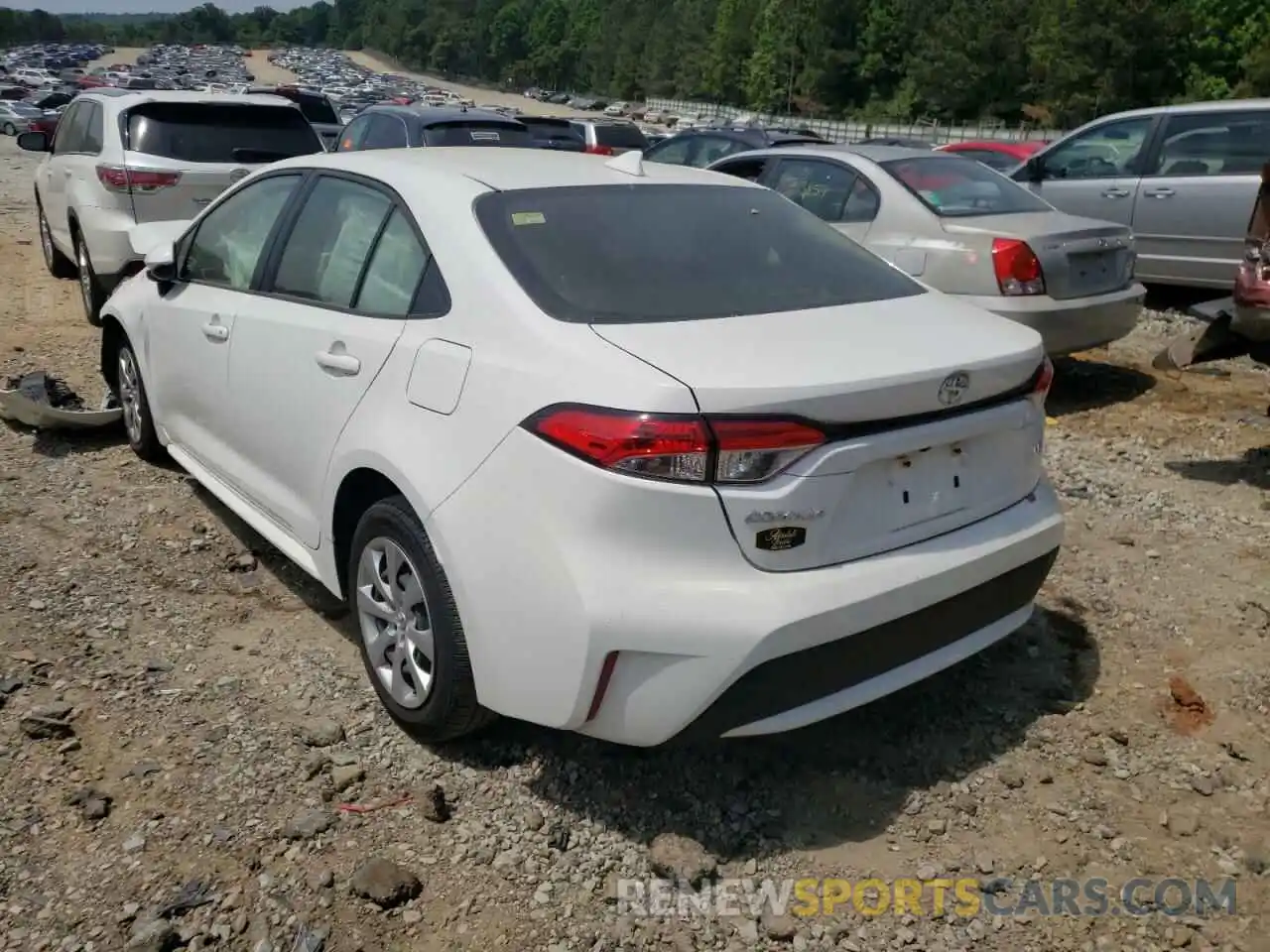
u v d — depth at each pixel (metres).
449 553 2.98
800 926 2.71
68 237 9.20
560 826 3.01
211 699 3.56
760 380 2.68
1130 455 6.21
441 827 3.00
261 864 2.84
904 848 2.99
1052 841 3.03
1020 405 3.20
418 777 3.21
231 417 4.27
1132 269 7.23
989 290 6.64
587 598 2.69
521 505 2.82
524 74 153.12
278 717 3.47
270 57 199.25
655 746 2.79
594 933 2.67
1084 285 6.80
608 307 3.04
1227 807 3.17
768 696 2.72
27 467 5.49
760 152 8.28
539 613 2.79
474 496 2.93
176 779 3.15
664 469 2.62
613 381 2.71
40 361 7.38
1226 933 2.71
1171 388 7.64
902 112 81.44
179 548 4.64
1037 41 67.69
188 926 2.64
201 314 4.49
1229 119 9.08
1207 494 5.59
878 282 3.60
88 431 5.94
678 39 118.12
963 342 3.13
